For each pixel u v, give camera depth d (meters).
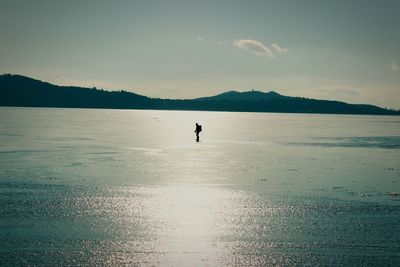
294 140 77.31
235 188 28.55
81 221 20.11
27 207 22.33
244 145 64.38
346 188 29.12
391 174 35.94
